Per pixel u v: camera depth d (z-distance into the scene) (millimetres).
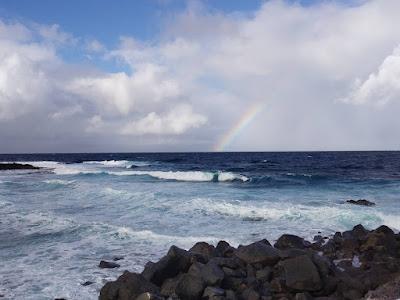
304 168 59906
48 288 10164
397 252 12828
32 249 13852
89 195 26562
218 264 10305
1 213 20438
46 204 23297
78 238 15188
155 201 23172
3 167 59469
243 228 16531
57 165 72188
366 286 9547
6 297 9594
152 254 13008
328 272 9797
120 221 18125
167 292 9453
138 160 99625
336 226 16797
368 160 83625
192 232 15906
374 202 23406
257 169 58750
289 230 16141
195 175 40781
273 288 9578
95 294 9750
